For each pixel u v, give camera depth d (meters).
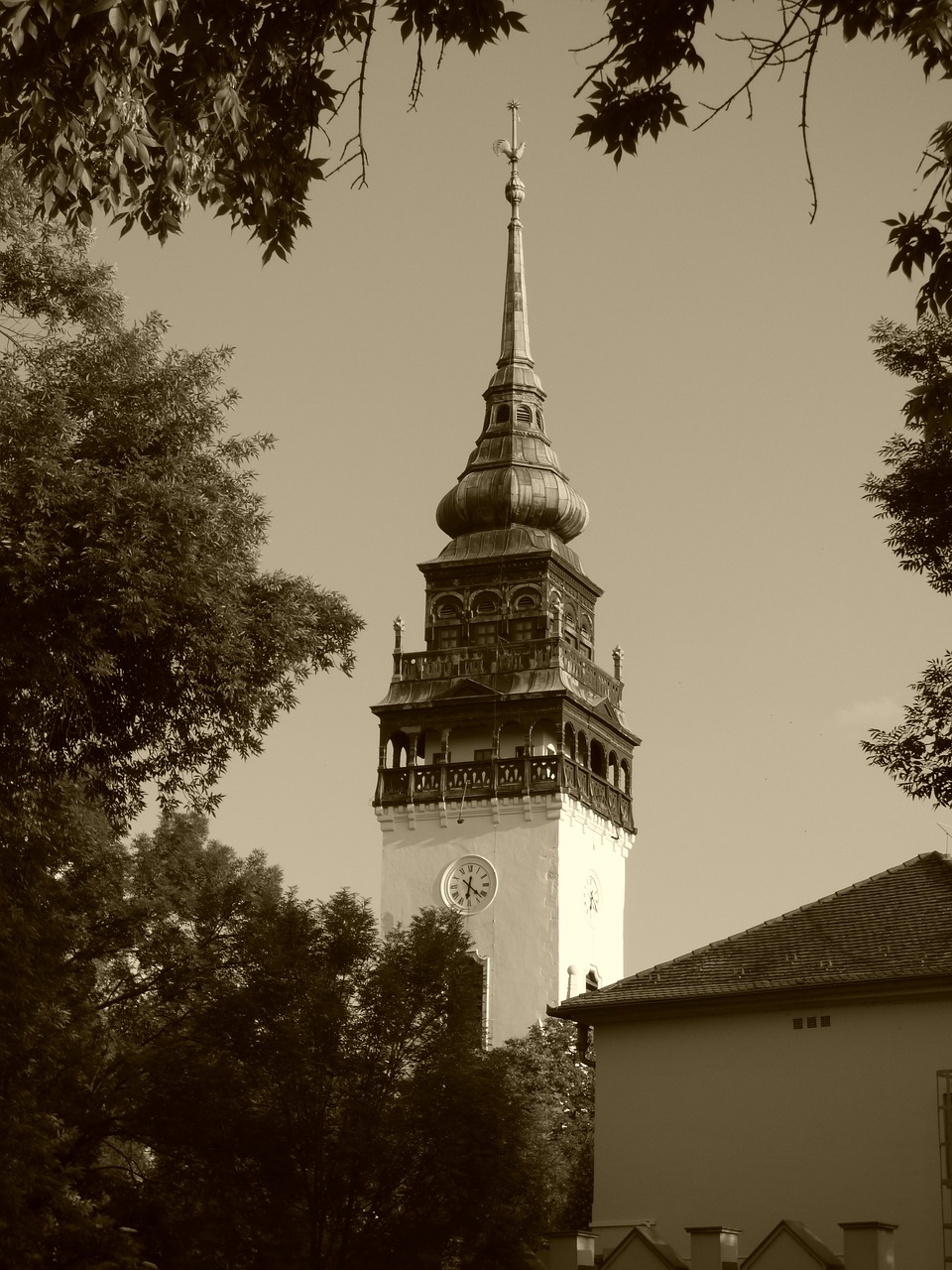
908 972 41.09
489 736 97.06
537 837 94.81
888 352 30.56
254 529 30.98
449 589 100.75
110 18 16.69
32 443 28.11
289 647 31.06
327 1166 41.44
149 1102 41.62
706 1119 42.84
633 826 102.38
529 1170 42.19
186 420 30.30
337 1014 42.53
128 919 46.44
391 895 96.25
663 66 19.08
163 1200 42.03
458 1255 41.84
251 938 44.03
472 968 45.88
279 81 20.28
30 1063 37.44
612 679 103.12
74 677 28.86
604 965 98.06
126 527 28.22
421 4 19.36
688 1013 43.41
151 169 19.97
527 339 107.69
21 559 27.25
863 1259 34.25
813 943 43.56
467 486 102.62
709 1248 35.44
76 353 30.52
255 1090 41.91
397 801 96.81
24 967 34.50
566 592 102.75
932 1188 40.19
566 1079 71.75
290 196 20.69
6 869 33.19
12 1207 33.75
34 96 18.17
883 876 45.19
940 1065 40.84
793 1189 41.53
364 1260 40.88
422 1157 41.31
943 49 16.88
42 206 20.16
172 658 30.05
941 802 30.06
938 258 19.17
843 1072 41.75
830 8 17.58
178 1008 46.03
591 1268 36.81
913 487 30.11
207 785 32.28
